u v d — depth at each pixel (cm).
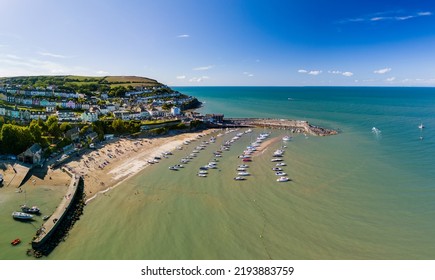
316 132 15612
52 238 5769
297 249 5594
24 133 10144
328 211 6975
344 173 9362
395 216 6756
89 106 18862
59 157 10194
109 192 7850
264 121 19050
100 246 5606
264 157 11119
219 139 14338
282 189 8150
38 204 6981
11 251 5353
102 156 10775
